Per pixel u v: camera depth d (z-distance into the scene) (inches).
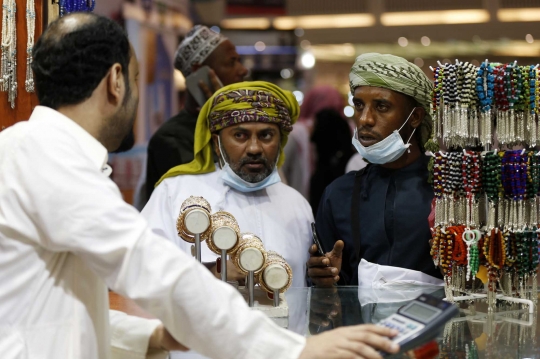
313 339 47.9
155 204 86.4
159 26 157.5
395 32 227.8
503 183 73.7
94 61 50.2
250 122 84.0
